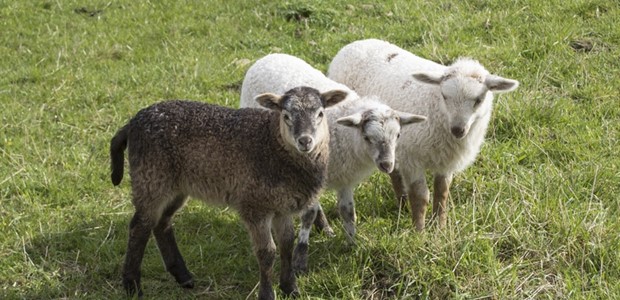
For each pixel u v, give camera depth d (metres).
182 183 7.69
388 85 9.37
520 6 13.92
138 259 7.85
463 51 12.38
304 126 7.10
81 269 8.55
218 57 13.26
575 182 9.26
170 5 15.16
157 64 13.02
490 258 7.90
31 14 14.81
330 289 7.99
